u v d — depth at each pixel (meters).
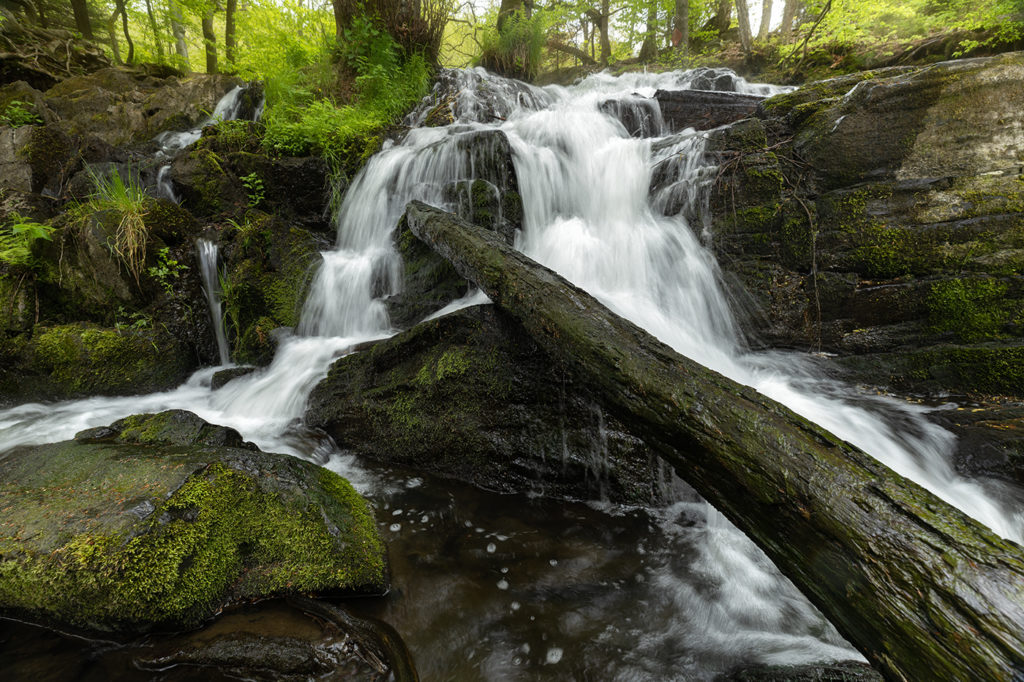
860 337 4.27
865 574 1.38
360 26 8.14
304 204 6.33
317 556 2.17
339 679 1.71
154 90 10.79
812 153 4.64
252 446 3.19
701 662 1.94
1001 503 2.81
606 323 2.59
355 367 3.93
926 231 4.11
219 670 1.72
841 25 10.29
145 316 4.73
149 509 2.08
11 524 2.07
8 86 8.60
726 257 4.72
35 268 4.75
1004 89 4.00
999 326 3.86
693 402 2.02
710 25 16.39
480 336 3.50
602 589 2.34
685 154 5.10
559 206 5.55
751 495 1.74
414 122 8.04
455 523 2.84
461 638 2.03
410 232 5.10
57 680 1.66
